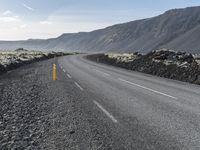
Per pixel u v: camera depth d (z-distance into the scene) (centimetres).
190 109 998
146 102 1120
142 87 1588
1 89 1479
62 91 1417
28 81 1848
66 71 2664
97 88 1523
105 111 953
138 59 3628
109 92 1381
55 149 598
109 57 5288
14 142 647
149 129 745
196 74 2073
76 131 727
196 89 1562
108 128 752
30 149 601
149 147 610
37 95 1302
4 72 2484
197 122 821
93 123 803
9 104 1089
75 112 941
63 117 875
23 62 3938
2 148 609
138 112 941
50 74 2350
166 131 729
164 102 1125
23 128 759
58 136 687
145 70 2955
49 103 1106
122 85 1661
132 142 642
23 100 1176
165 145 623
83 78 2042
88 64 4009
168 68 2572
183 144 631
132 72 2770
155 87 1603
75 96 1262
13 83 1736
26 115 908
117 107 1019
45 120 841
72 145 622
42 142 645
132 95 1293
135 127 762
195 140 660
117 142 641
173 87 1630
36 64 3803
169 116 889
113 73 2534
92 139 662
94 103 1095
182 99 1204
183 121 830
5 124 801
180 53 3438
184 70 2305
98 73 2483
